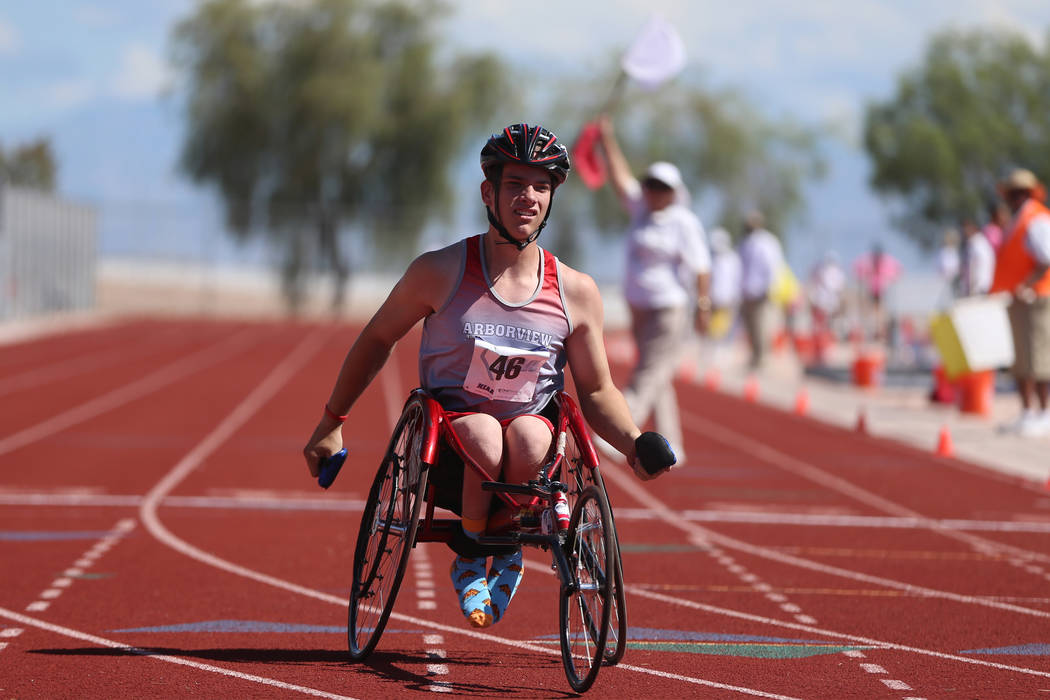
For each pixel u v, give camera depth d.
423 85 180.50
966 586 25.14
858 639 20.58
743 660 19.08
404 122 179.25
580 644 17.62
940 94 152.88
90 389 66.44
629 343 120.75
